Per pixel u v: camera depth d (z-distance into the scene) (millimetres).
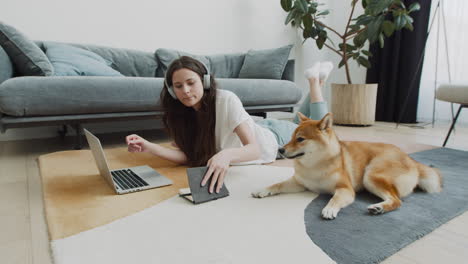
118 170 1520
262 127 1785
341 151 1144
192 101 1327
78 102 1923
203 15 3299
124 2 2871
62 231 908
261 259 765
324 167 1108
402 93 3410
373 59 3688
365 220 986
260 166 1622
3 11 2424
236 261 756
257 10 3629
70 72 2225
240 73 3209
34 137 2627
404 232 910
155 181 1351
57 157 1777
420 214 1033
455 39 3092
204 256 778
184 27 3209
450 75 3086
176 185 1325
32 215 1069
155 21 3043
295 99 3000
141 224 956
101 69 2396
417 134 2695
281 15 3814
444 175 1464
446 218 1009
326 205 1067
